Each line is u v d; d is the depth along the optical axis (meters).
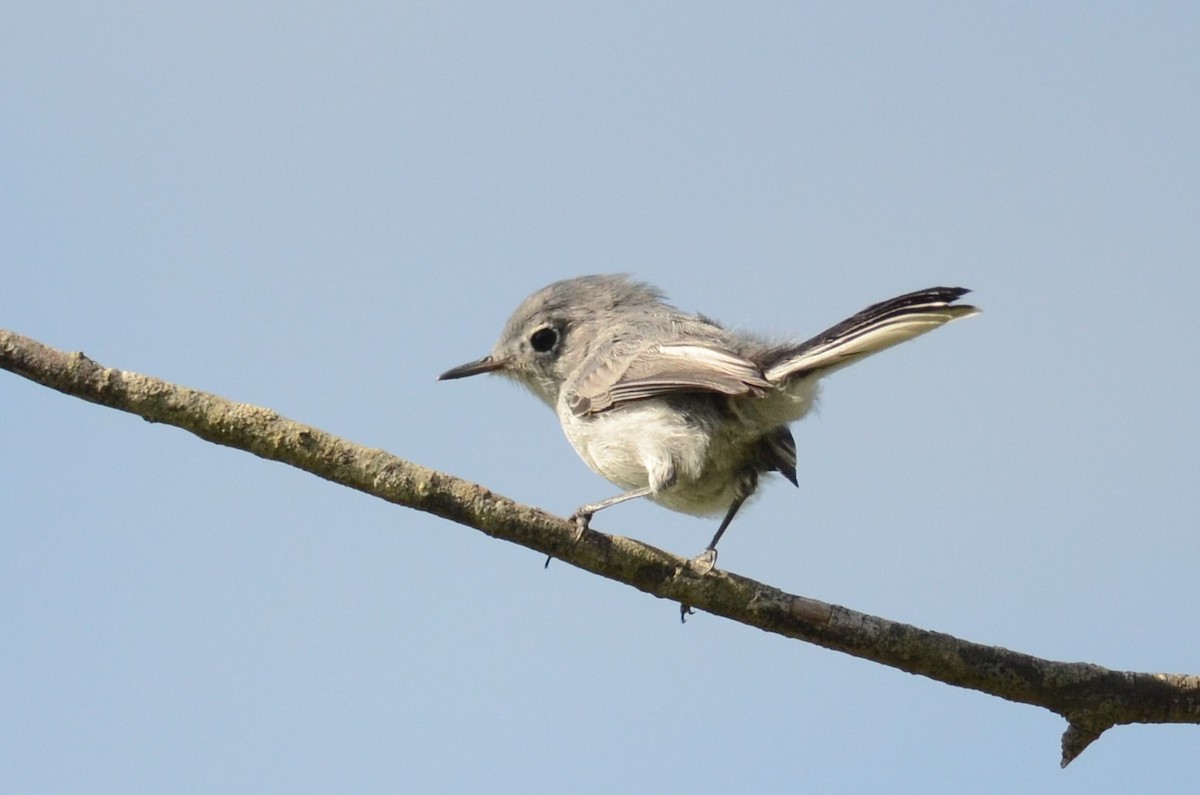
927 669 9.54
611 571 9.33
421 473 8.80
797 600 9.50
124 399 8.17
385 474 8.70
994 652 9.58
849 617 9.50
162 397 8.24
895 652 9.48
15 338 8.02
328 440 8.58
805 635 9.52
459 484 8.89
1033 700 9.59
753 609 9.44
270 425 8.43
